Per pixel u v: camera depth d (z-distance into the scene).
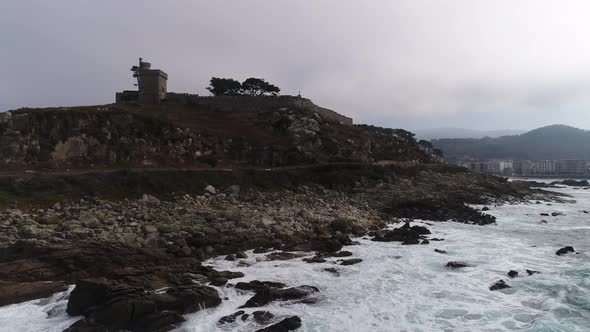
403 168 63.12
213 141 54.03
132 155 44.56
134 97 69.75
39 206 28.41
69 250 19.92
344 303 17.53
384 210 43.56
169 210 31.45
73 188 31.69
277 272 21.80
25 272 18.27
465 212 43.94
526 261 24.95
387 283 20.33
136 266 20.19
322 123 71.88
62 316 15.77
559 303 17.56
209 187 39.06
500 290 19.41
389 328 15.09
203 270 20.56
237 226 28.94
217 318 15.67
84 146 41.69
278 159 56.00
